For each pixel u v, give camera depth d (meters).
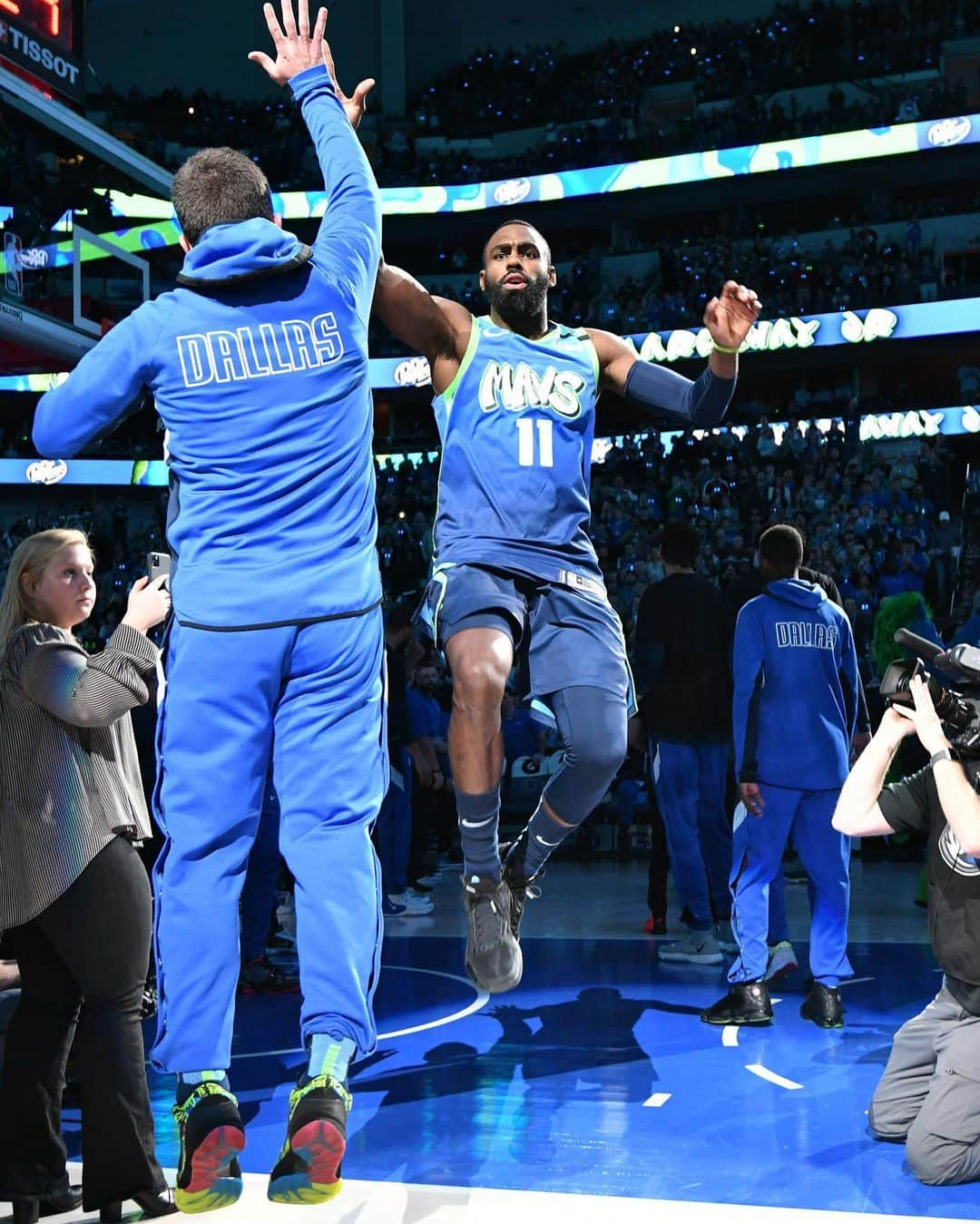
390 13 30.03
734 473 20.22
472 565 2.79
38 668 2.72
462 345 2.95
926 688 3.21
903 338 22.86
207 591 2.15
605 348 3.05
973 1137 2.88
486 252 3.00
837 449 20.84
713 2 30.16
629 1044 4.32
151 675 2.80
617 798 11.42
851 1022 4.58
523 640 2.88
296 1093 2.02
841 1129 3.36
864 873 9.52
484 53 30.31
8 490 25.48
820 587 4.98
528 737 12.38
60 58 10.70
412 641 8.38
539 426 2.88
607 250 27.11
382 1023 4.74
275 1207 2.80
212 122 27.52
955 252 24.81
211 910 2.12
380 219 2.47
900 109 25.20
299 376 2.21
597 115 29.11
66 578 2.96
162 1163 3.20
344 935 2.12
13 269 10.40
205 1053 2.08
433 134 29.92
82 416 2.18
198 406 2.18
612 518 20.50
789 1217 2.69
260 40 29.67
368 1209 2.78
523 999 5.12
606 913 7.70
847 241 24.92
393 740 7.70
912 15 27.64
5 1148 2.79
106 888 2.76
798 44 28.20
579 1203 2.79
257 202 2.31
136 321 2.20
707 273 24.88
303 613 2.16
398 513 22.53
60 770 2.75
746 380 26.44
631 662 6.09
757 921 4.61
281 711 2.20
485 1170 3.05
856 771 3.39
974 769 3.17
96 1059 2.77
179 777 2.13
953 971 3.11
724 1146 3.22
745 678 4.56
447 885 9.52
